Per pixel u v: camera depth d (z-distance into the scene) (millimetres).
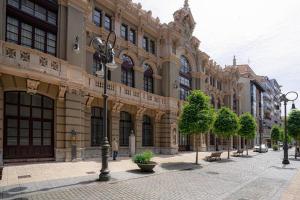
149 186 12094
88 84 21641
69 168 15680
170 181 13648
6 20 16672
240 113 58562
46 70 17016
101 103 23922
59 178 12656
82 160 19781
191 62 38250
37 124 17844
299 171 19891
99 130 24219
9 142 16406
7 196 9203
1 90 15797
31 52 16172
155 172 16125
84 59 21578
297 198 10773
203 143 39219
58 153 18328
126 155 26281
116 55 26281
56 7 19531
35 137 17688
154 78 31562
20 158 16781
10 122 16547
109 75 25344
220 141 49031
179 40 33875
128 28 28266
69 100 18953
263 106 86438
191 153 33375
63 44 19531
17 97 17000
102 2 25031
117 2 26141
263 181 15016
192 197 10438
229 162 25359
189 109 23703
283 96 26672
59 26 19484
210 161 25016
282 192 11992
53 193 9992
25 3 17812
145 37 31141
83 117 20344
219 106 50969
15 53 15398
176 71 33344
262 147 49031
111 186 11617
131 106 27422
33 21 17953
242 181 14820
